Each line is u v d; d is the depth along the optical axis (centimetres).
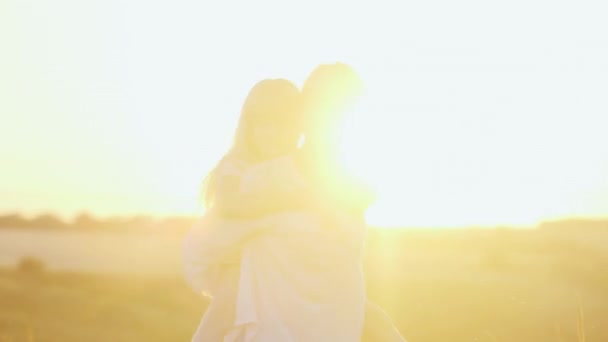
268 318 404
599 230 7994
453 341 1302
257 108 426
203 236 419
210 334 420
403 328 1597
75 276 3684
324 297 404
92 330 1933
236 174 419
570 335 811
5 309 2241
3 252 7269
